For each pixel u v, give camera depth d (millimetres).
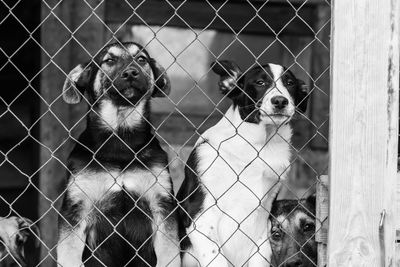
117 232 4859
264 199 5344
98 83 5340
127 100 5035
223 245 5102
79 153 5156
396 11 4109
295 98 5578
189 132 8422
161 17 8156
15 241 5367
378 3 4105
